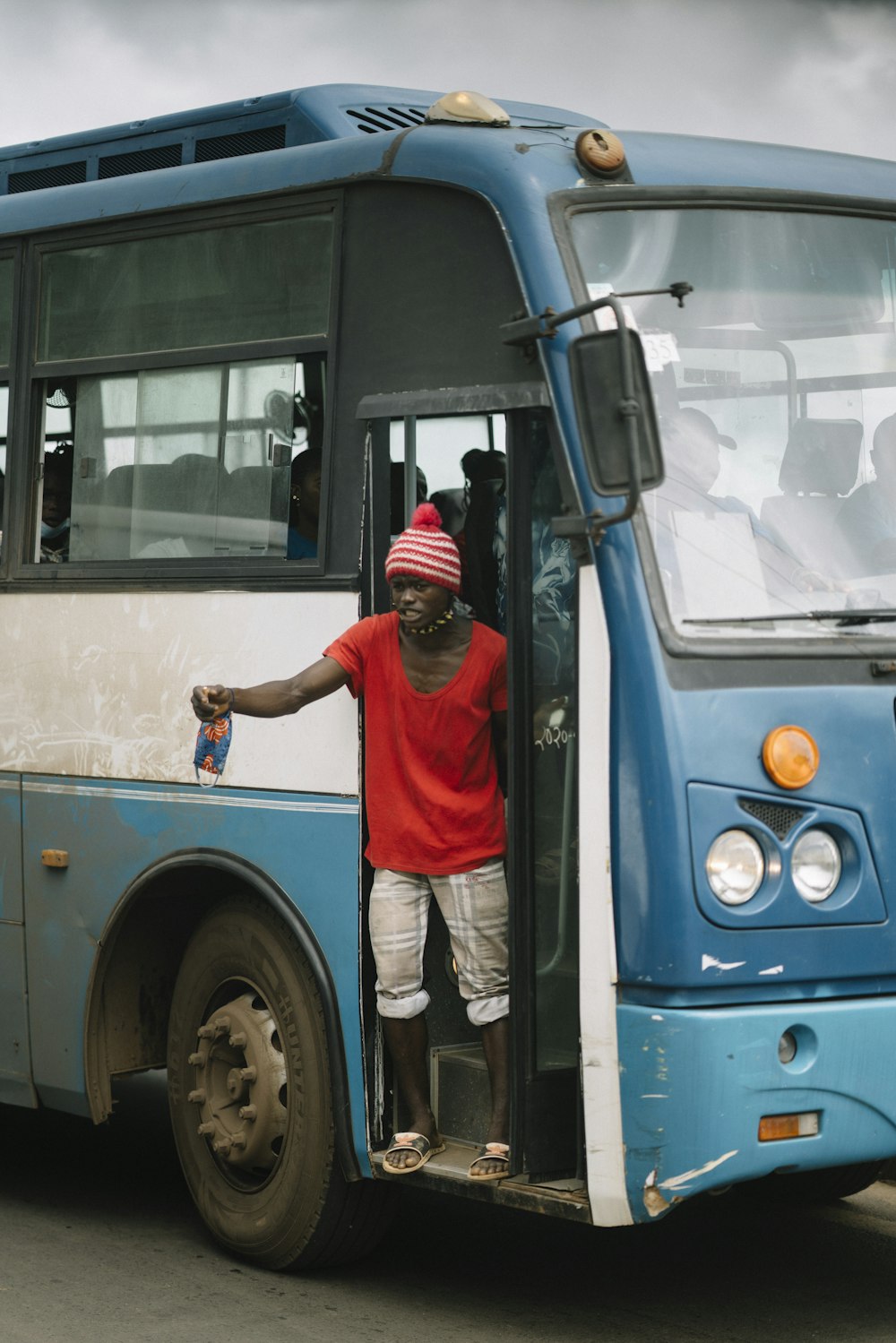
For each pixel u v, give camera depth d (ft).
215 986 19.20
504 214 16.49
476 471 16.96
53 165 23.58
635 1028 15.05
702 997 15.02
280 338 18.63
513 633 16.21
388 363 17.54
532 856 16.21
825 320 17.33
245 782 18.54
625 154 17.06
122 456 20.20
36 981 20.85
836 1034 15.34
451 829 16.70
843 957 15.46
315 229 18.39
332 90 20.94
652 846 14.99
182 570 19.35
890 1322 17.22
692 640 15.43
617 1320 17.26
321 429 18.13
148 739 19.58
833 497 16.85
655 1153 14.96
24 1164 24.18
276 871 18.19
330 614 17.84
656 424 14.52
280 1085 18.47
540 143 17.12
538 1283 18.47
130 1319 17.17
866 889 15.58
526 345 16.20
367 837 17.42
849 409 17.28
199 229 19.51
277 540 18.54
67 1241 20.07
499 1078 16.47
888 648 16.12
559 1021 16.22
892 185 18.33
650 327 16.46
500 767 17.04
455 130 17.43
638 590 15.37
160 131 22.29
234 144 21.56
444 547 16.43
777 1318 17.34
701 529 16.01
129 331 20.18
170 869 19.19
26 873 20.94
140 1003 20.45
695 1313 17.49
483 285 16.76
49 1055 20.72
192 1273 18.72
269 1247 18.52
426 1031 17.21
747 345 16.85
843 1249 19.79
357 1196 18.02
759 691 15.43
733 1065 14.88
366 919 17.40
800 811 15.42
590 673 15.49
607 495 14.46
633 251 16.61
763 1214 21.29
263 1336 16.67
